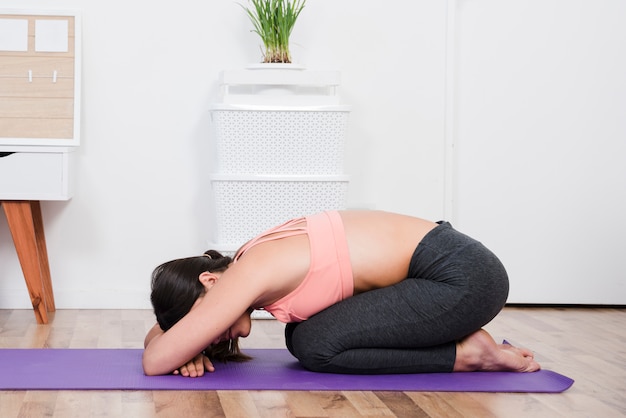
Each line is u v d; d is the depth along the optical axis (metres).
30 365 2.48
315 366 2.40
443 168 4.11
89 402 2.10
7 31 3.72
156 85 3.93
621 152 4.12
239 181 3.59
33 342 2.96
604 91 4.12
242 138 3.60
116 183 3.92
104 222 3.92
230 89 3.76
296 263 2.32
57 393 2.18
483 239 4.13
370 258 2.37
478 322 2.37
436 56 4.09
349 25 4.04
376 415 2.04
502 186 4.12
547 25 4.10
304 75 3.66
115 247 3.93
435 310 2.33
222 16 3.95
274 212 3.63
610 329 3.46
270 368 2.50
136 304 3.92
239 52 3.96
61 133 3.74
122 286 3.94
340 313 2.37
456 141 4.12
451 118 4.09
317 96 3.66
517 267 4.13
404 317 2.34
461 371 2.47
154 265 3.95
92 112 3.89
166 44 3.92
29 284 3.43
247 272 2.28
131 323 3.46
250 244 2.39
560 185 4.12
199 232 3.97
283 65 3.66
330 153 3.64
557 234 4.13
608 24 4.10
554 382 2.38
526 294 4.13
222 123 3.58
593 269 4.13
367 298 2.37
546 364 2.71
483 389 2.27
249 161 3.62
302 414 2.03
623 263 4.13
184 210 3.96
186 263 2.40
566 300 4.13
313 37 4.02
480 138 4.11
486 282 2.34
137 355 2.67
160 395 2.17
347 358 2.37
